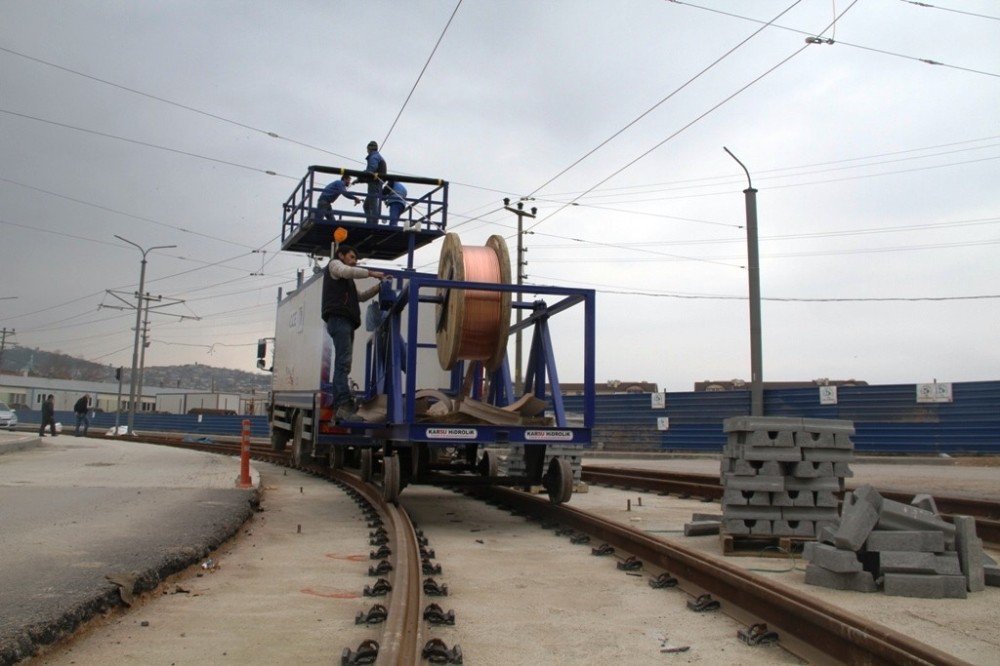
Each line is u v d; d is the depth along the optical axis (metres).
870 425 28.05
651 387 57.53
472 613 5.68
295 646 4.82
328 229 18.22
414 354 9.70
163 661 4.49
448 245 11.07
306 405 17.58
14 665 4.06
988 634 5.04
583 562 7.68
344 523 10.19
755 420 7.79
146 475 13.52
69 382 108.38
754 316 20.97
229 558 7.65
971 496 13.66
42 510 8.98
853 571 6.23
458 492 14.90
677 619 5.54
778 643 4.93
